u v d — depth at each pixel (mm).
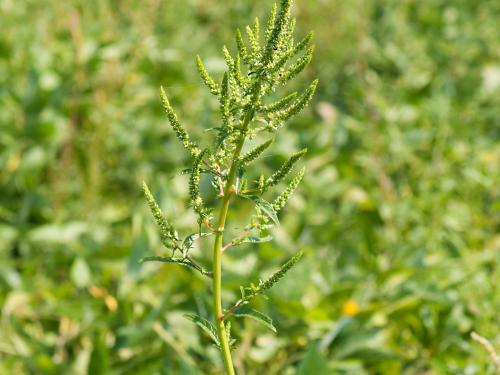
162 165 1998
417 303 1357
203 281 1378
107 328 1384
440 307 1365
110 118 1963
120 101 1998
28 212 1825
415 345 1379
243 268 1417
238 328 1316
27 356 1384
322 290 1450
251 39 769
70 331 1461
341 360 1312
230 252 1471
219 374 1305
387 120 2004
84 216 1852
